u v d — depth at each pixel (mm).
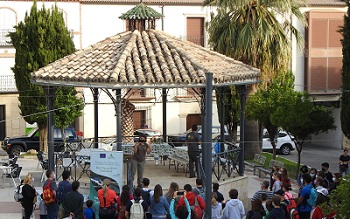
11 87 41375
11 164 25594
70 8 43156
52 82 20891
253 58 31750
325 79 47406
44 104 33500
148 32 23500
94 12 43719
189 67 20750
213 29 32562
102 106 43562
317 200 16531
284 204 16188
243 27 31594
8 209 21562
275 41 31906
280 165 28594
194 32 45938
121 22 44156
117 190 18719
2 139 41438
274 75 32375
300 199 17938
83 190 21047
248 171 30188
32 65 33625
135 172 20984
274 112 28797
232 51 31938
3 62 42000
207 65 21547
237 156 22531
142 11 23688
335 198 13555
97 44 22984
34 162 31719
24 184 19141
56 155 22266
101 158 18750
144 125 41844
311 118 27766
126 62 20875
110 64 20891
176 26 45500
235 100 34875
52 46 33969
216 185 17500
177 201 15664
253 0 31672
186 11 45531
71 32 43000
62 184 18281
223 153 21812
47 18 33969
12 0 42094
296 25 46438
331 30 47250
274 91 30938
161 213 16375
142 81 19734
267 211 15828
